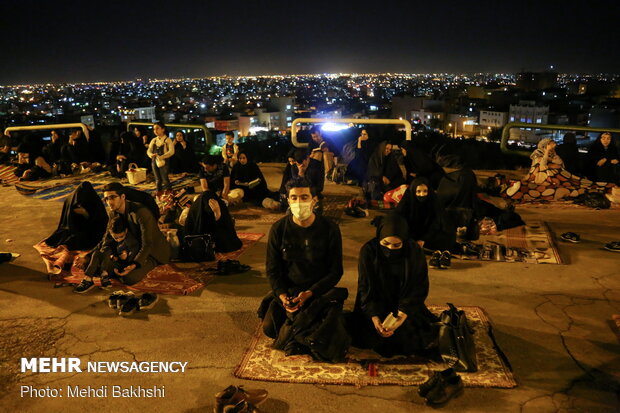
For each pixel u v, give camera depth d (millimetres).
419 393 2910
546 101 49094
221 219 5438
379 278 3314
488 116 49031
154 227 4691
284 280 3506
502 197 7449
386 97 95188
